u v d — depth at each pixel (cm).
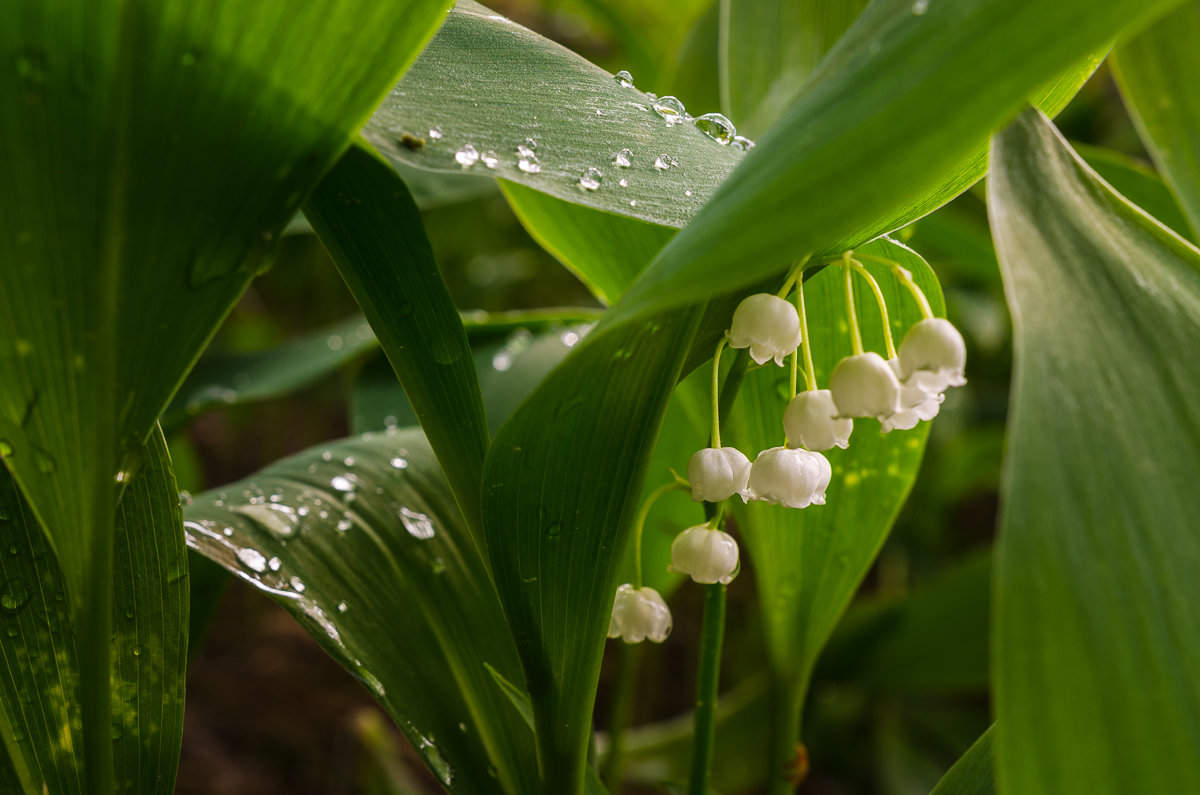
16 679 29
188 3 25
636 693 65
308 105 25
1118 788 24
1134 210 26
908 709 65
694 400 33
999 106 24
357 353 41
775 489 28
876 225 28
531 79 28
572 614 28
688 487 30
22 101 25
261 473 33
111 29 25
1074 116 67
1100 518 24
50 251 25
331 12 25
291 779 53
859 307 31
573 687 28
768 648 35
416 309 27
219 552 30
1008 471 24
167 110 25
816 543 34
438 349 28
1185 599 24
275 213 26
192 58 25
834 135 24
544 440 27
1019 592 24
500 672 31
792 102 26
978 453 64
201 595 36
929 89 24
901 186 24
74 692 29
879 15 25
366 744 47
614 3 80
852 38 26
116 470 26
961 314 64
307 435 81
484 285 77
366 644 30
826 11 38
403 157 26
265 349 47
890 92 24
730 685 66
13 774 29
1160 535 24
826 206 24
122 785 29
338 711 59
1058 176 26
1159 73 33
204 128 25
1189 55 33
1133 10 24
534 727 28
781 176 24
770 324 27
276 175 26
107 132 25
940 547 69
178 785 50
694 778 31
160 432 29
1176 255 26
